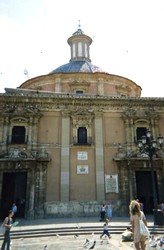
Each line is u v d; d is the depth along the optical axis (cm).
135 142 2578
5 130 2495
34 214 2266
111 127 2623
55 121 2589
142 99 2697
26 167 2386
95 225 1809
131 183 2427
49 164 2448
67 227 1736
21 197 2475
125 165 2489
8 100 2564
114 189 2423
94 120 2627
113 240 1403
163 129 2692
